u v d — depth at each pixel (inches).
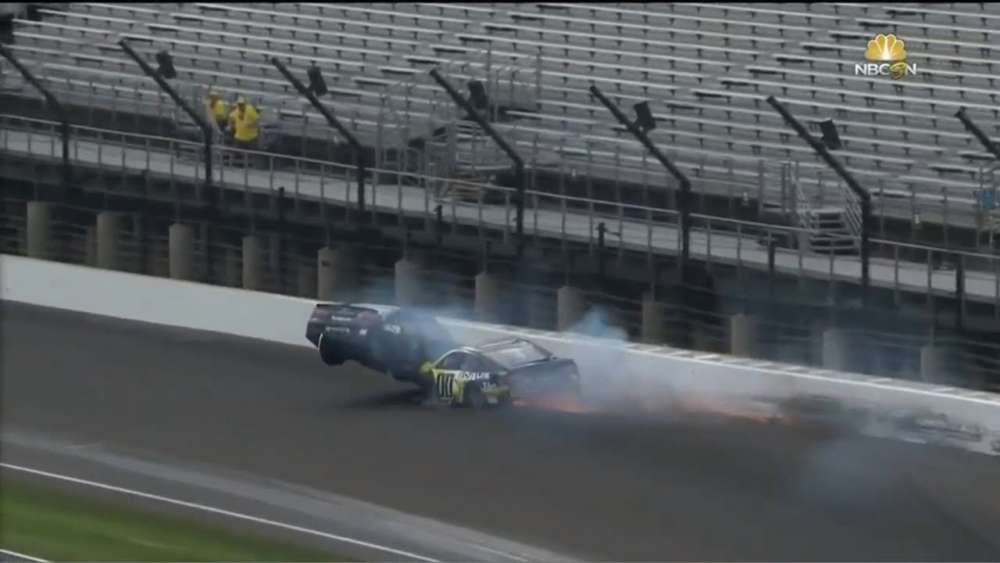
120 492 3036.4
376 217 5590.6
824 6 7214.6
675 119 6486.2
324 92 5964.6
